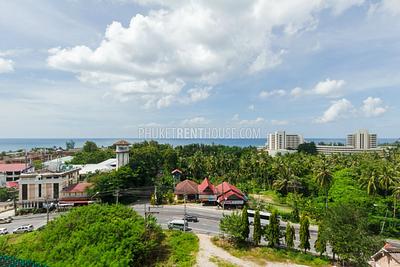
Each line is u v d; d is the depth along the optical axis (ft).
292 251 159.02
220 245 164.86
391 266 115.03
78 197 266.16
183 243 164.55
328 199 275.80
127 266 122.52
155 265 138.82
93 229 143.23
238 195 259.60
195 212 243.19
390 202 248.93
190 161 379.96
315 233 197.88
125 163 331.16
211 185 294.66
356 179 305.32
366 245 129.90
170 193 291.79
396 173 261.85
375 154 477.77
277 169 335.67
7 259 127.03
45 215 245.86
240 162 383.86
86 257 125.90
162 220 218.18
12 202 289.94
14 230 200.95
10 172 364.58
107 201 271.90
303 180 310.04
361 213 144.36
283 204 280.72
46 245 143.33
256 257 151.23
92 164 428.97
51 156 538.47
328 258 151.33
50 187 264.52
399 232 209.97
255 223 166.71
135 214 172.86
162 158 379.14
